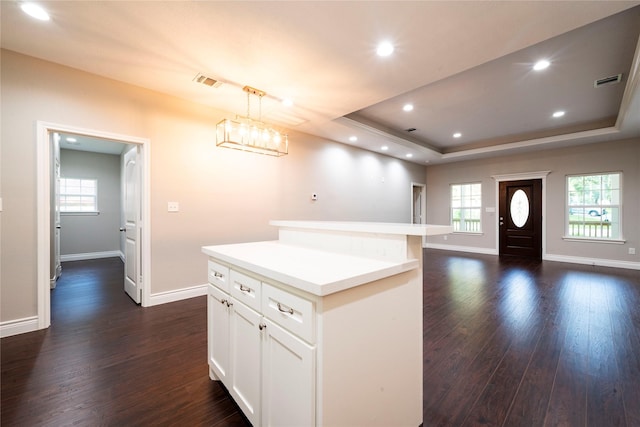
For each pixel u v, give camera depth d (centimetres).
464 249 739
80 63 256
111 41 222
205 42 223
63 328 253
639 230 509
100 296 346
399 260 139
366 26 203
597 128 496
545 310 304
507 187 668
